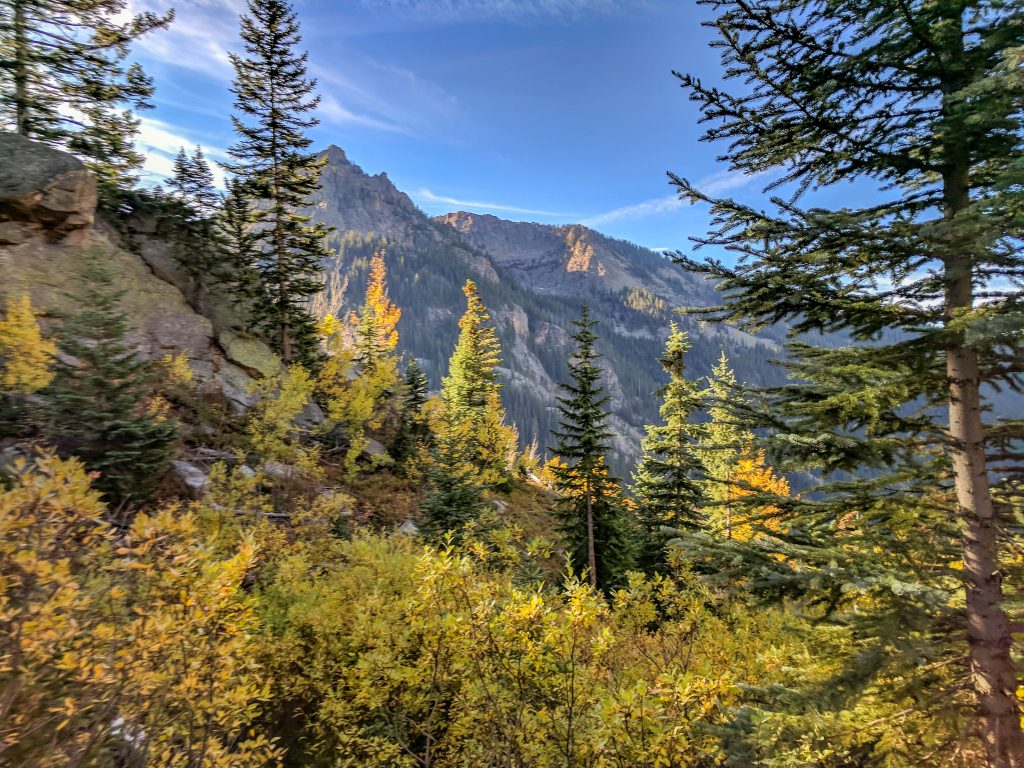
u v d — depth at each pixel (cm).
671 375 2061
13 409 984
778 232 452
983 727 405
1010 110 373
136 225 2606
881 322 457
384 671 586
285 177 2633
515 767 507
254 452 1659
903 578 412
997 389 423
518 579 905
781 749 416
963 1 394
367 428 2675
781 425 468
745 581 459
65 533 385
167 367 1738
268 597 766
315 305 10581
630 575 840
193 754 407
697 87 452
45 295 1709
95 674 332
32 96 2217
